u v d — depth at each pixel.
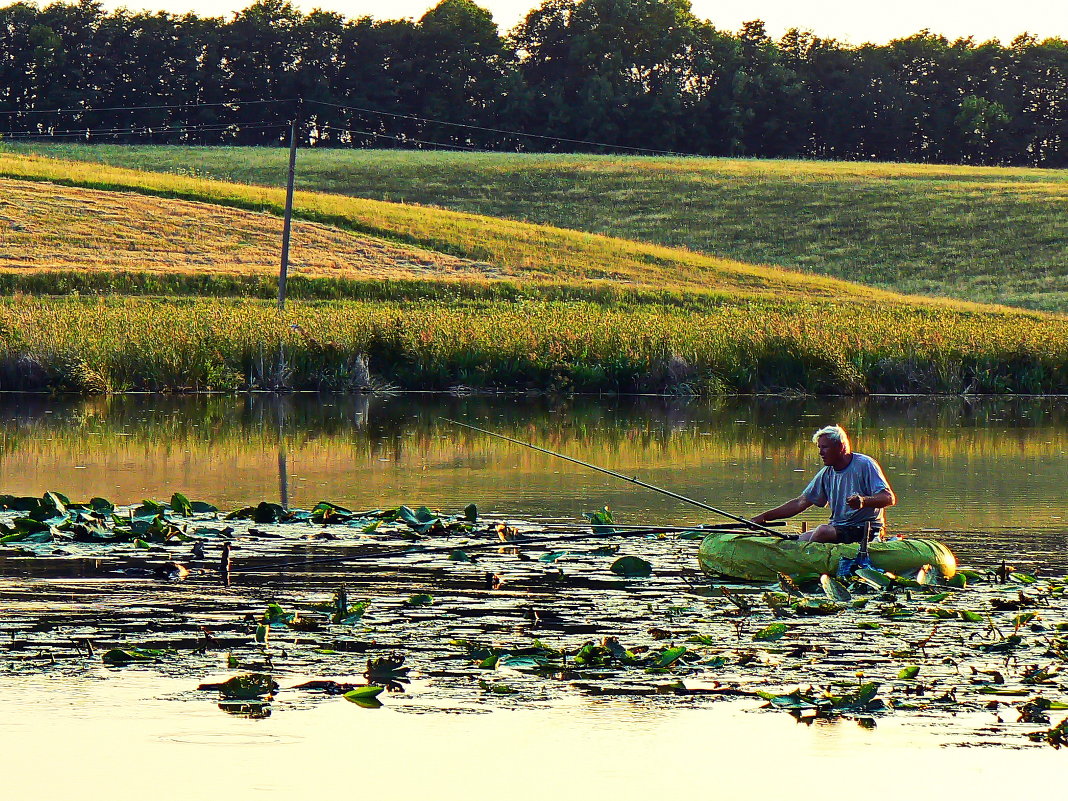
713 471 33.47
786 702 14.66
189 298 83.69
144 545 22.75
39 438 38.78
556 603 19.06
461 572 21.12
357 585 20.11
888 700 14.80
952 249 121.44
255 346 57.94
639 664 16.06
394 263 100.94
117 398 52.75
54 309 64.94
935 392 61.00
